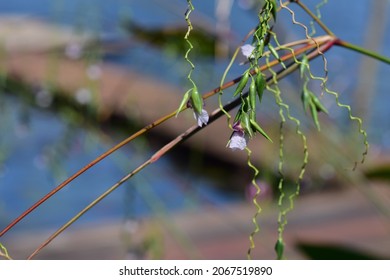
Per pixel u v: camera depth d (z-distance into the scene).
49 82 3.47
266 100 3.16
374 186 3.53
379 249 3.72
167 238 3.76
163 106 5.50
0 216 4.48
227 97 3.26
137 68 3.88
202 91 3.32
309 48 1.55
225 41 3.09
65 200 4.67
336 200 4.46
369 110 4.72
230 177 5.16
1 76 3.53
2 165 3.48
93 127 3.26
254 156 5.07
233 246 3.87
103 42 3.38
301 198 4.54
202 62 3.10
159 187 4.54
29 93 3.58
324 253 2.40
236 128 1.25
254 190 3.00
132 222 2.91
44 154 3.35
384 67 5.43
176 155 5.38
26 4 7.20
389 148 4.84
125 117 3.67
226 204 4.58
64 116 3.29
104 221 4.40
